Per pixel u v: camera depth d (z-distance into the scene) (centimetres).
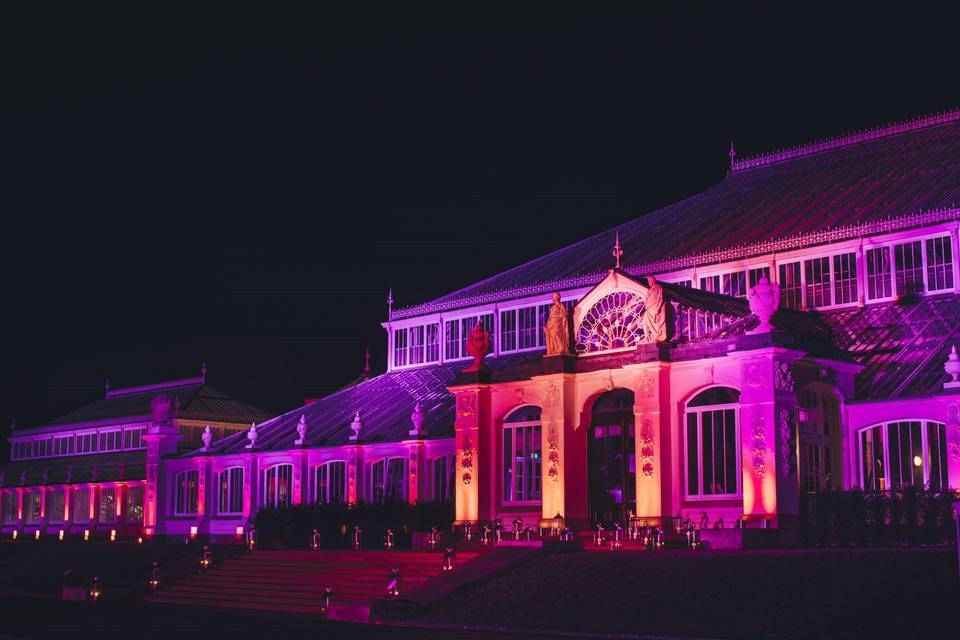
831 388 4253
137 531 7788
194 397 8431
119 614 4022
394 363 7156
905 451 4131
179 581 4878
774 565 3136
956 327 4569
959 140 5953
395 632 3167
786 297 5362
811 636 2677
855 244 5159
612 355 4397
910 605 2705
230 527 6619
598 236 7081
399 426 6006
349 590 4100
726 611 2958
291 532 5488
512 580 3622
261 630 3322
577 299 6125
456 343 6794
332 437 6278
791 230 5594
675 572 3281
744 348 3938
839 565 3020
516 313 6469
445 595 3594
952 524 3547
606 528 4403
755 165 7056
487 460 4756
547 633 3052
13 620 3859
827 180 6212
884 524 3669
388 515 5191
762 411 3875
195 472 7006
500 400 4738
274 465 6469
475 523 4681
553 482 4425
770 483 3822
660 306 4247
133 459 8350
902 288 5006
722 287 5606
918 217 5000
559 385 4459
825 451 4222
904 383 4262
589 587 3366
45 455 9412
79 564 5934
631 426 4384
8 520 9200
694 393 4138
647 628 2948
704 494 4069
